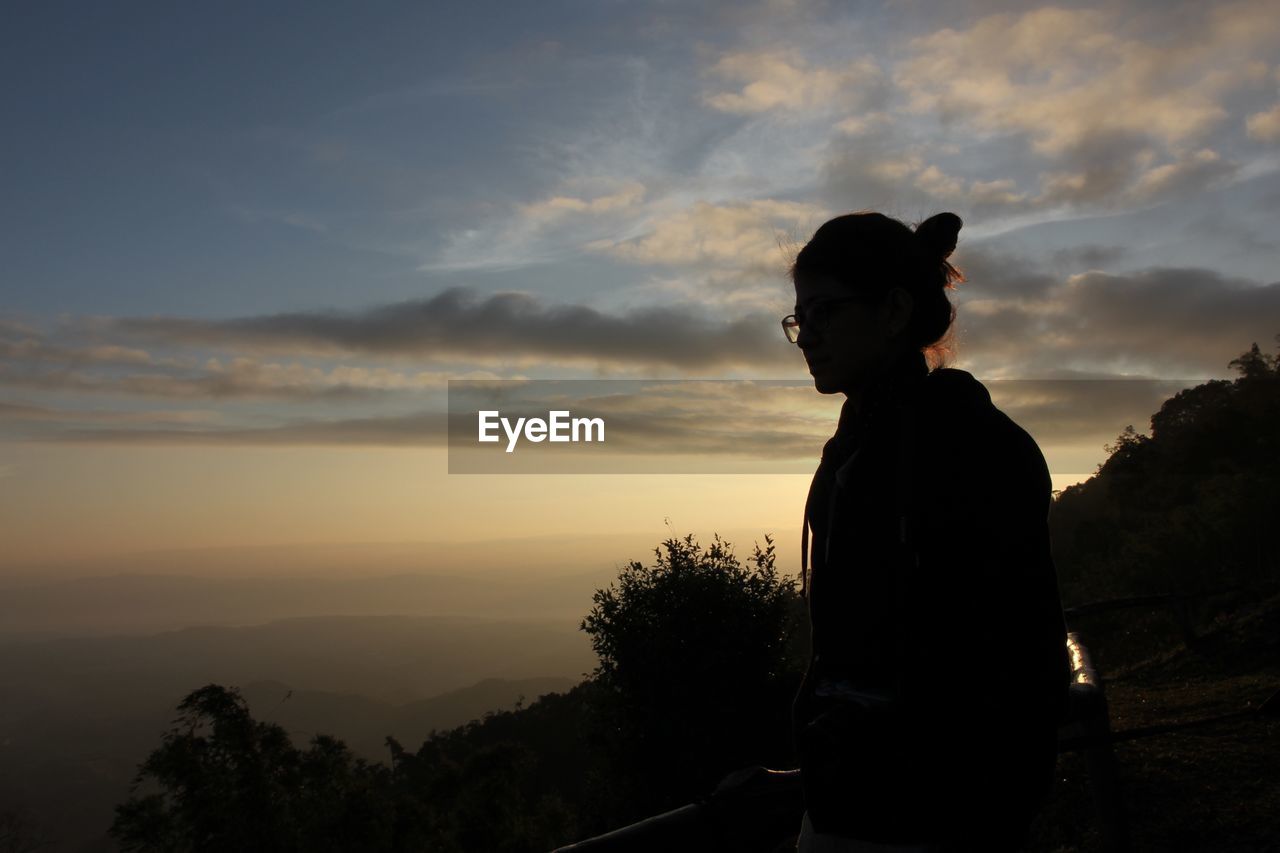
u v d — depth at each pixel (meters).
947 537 1.14
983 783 1.10
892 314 1.31
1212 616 13.06
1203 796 5.18
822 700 1.32
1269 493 16.81
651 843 1.59
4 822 15.38
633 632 12.46
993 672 1.10
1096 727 3.54
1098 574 24.02
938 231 1.38
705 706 12.16
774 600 12.50
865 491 1.27
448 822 12.12
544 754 29.20
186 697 11.03
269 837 10.60
